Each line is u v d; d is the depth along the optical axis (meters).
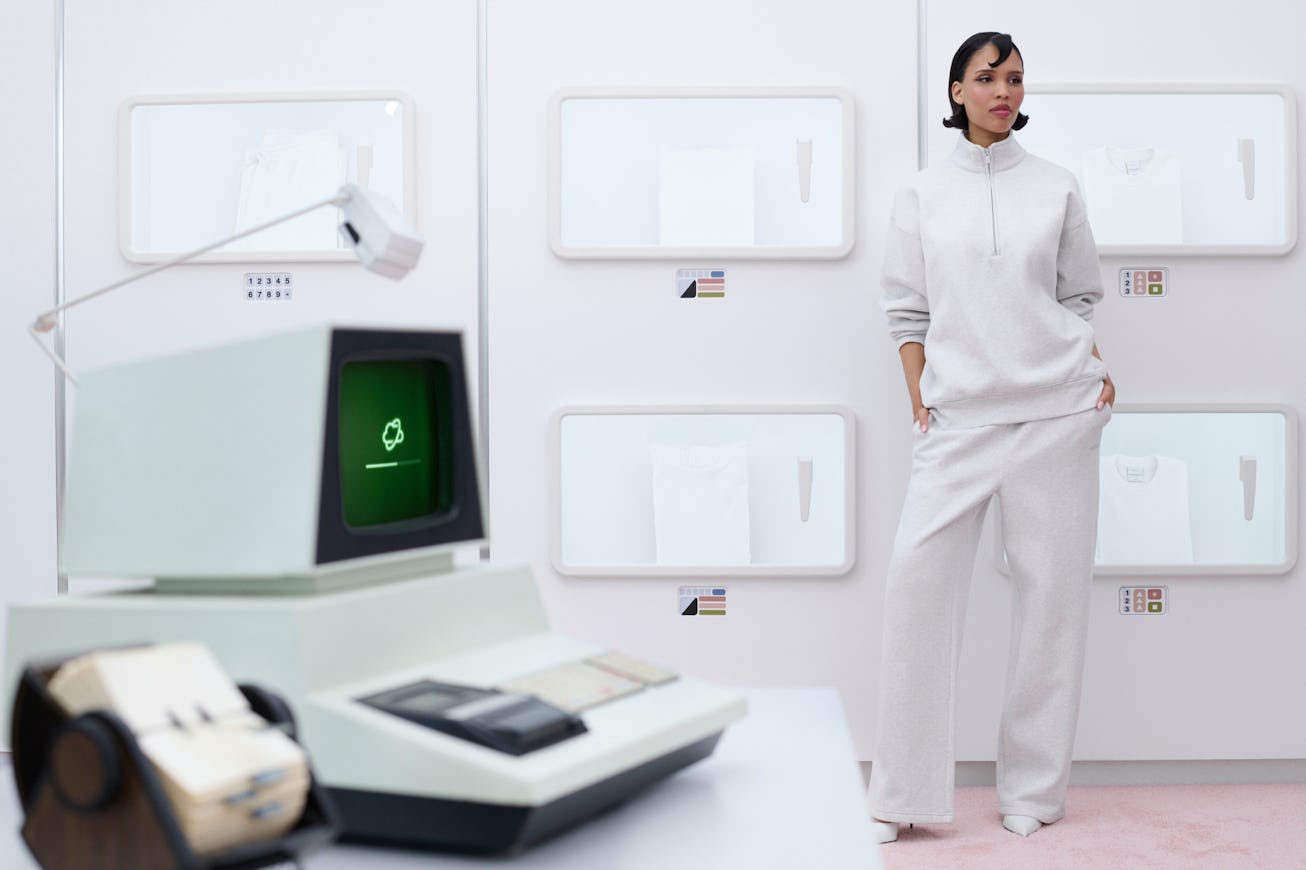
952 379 2.22
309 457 0.77
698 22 2.59
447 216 2.61
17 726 0.62
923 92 2.58
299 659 0.72
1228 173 2.63
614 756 0.70
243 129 2.67
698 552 2.61
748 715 0.99
